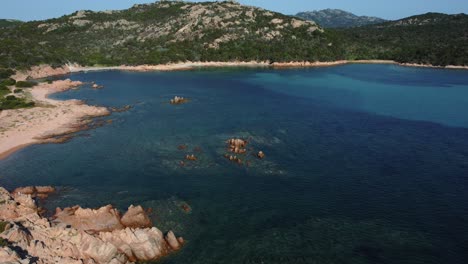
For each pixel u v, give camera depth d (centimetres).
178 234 4659
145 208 5238
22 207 5072
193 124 9338
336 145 7788
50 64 18375
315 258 4225
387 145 7800
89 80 16612
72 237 4288
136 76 17988
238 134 8469
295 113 10556
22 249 3906
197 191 5772
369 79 17225
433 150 7519
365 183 6038
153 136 8381
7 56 17388
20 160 7106
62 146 7819
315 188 5872
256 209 5250
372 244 4484
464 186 5928
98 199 5544
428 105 11681
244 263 4138
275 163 6812
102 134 8581
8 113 10119
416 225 4875
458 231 4750
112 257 4062
